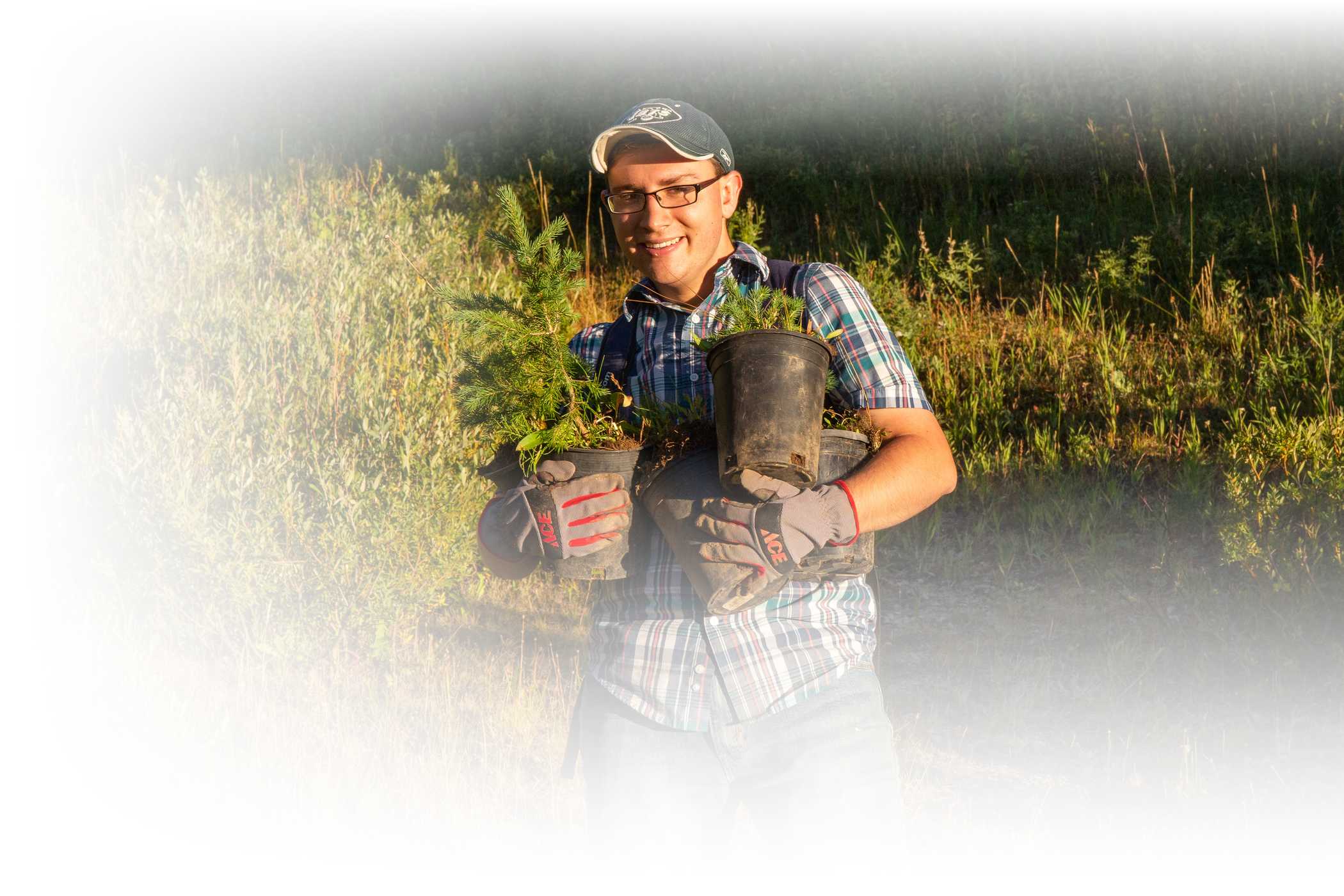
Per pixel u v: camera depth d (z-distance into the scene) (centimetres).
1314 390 642
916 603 561
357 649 468
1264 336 745
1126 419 708
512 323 209
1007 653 499
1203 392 704
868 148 1159
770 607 197
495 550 208
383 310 576
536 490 199
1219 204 924
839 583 202
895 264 920
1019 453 689
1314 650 466
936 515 632
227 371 495
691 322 217
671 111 210
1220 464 611
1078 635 509
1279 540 520
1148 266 867
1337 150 947
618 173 217
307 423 489
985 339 797
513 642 520
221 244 598
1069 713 450
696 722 193
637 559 205
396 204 775
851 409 208
